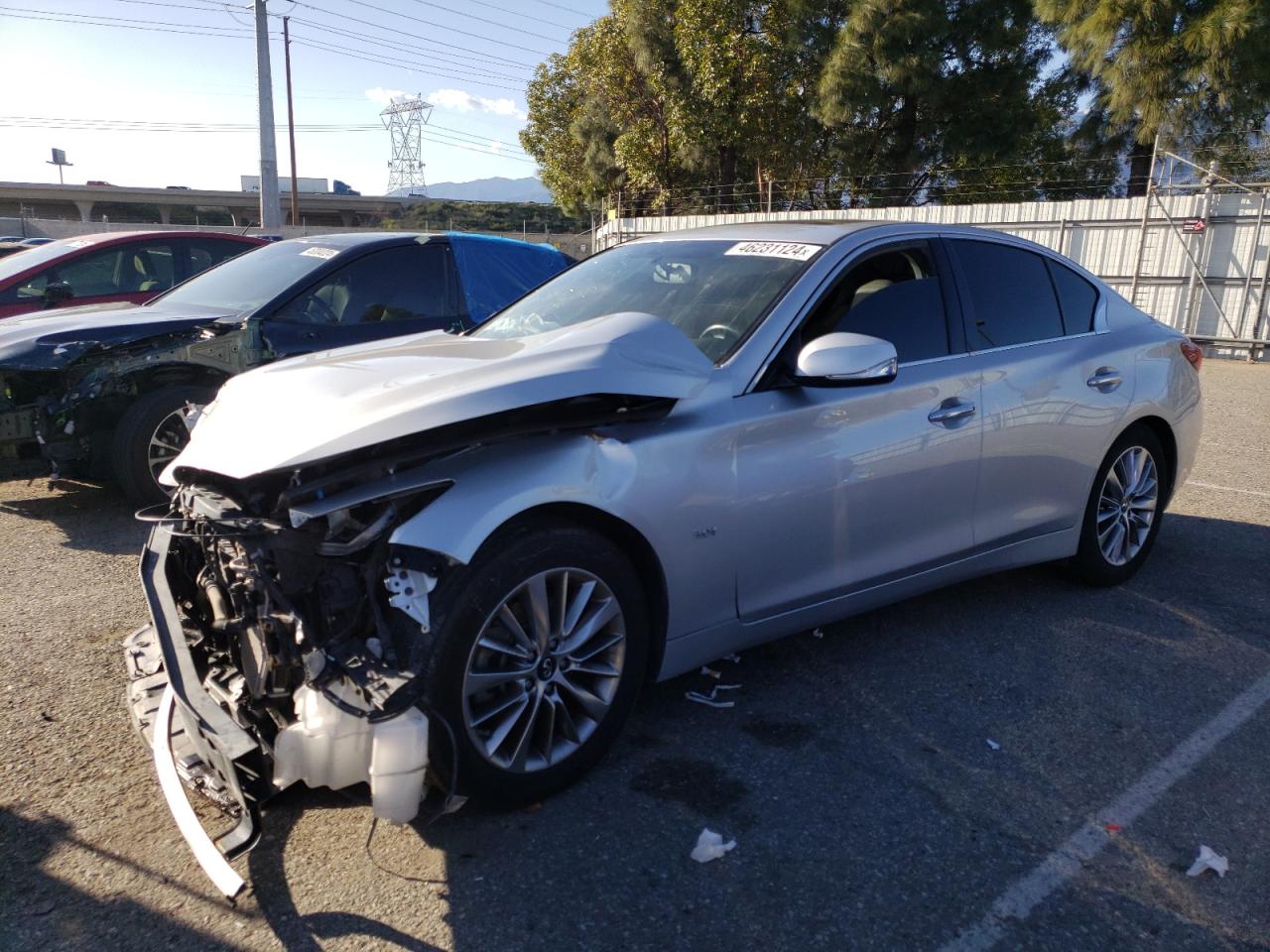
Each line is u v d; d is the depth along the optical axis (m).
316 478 2.54
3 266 8.38
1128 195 21.95
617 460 2.83
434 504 2.52
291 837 2.67
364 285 6.39
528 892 2.46
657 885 2.49
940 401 3.64
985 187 23.73
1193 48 15.82
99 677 3.62
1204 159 16.98
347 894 2.44
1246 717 3.40
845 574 3.46
